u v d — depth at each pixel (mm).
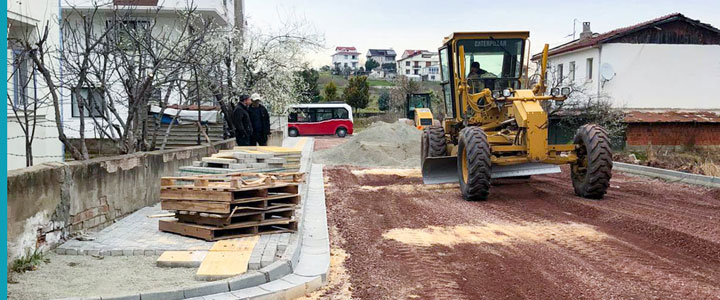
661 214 9719
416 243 7961
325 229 8797
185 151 11773
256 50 23219
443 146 15305
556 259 6996
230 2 31328
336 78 97188
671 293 5660
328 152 23969
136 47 13508
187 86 14477
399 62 125812
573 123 24484
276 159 9312
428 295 5746
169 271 6102
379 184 14766
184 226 7473
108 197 8266
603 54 28922
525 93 12148
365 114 63438
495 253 7344
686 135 27719
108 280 5750
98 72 11625
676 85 29219
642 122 27203
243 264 6148
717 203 10961
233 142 15945
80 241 7164
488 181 11391
